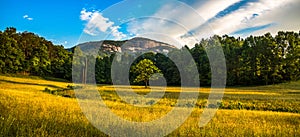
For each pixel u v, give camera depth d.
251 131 8.30
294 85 56.84
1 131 6.13
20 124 7.04
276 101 26.48
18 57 65.69
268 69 63.53
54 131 6.59
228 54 69.31
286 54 66.19
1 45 62.12
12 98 14.60
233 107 21.70
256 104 23.48
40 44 80.44
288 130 8.95
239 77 64.19
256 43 71.94
